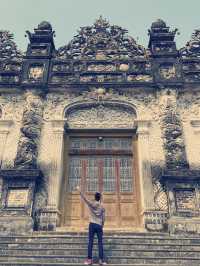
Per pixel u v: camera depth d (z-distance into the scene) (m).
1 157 14.30
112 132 15.34
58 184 13.70
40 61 16.64
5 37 17.75
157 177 13.79
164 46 17.09
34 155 14.15
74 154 14.99
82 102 15.71
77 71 16.42
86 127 15.29
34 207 13.11
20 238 11.05
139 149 14.51
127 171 14.66
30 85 15.78
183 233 12.26
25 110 15.30
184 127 14.96
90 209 9.59
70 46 17.36
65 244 10.48
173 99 15.47
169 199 13.01
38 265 8.85
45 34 17.66
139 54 17.06
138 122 15.02
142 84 15.91
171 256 9.92
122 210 13.84
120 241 10.80
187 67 16.50
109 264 9.01
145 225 12.76
